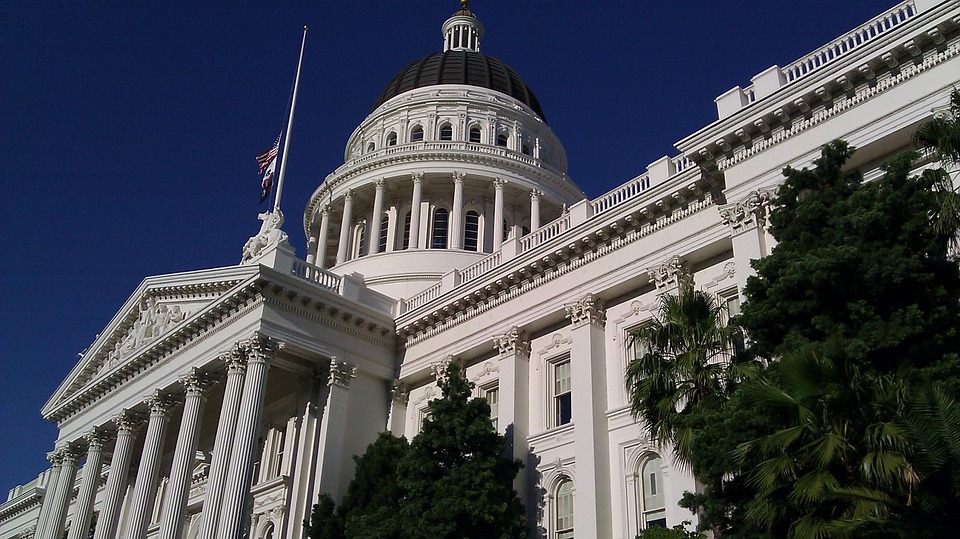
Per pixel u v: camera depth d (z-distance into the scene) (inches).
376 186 2411.4
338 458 1496.1
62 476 1989.4
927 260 746.8
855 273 743.1
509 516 1187.9
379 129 2677.2
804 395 648.4
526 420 1390.3
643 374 896.9
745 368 765.3
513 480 1298.0
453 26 3221.0
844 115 1029.2
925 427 566.6
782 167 1066.1
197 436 1557.6
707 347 853.8
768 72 1149.7
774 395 658.2
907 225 751.7
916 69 979.3
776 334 787.4
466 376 1536.7
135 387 1785.2
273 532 1565.0
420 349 1628.9
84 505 1839.3
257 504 1631.4
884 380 647.8
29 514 3127.5
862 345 679.1
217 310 1573.6
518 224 2509.8
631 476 1198.9
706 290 1208.8
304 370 1590.8
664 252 1253.1
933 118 928.3
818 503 630.5
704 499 792.3
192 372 1583.4
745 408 720.3
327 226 2486.5
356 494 1336.1
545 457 1328.7
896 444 587.2
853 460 633.6
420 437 1240.2
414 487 1195.9
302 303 1550.2
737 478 781.9
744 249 1067.9
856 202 784.9
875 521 570.3
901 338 692.1
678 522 1077.8
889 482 589.9
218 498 1385.3
